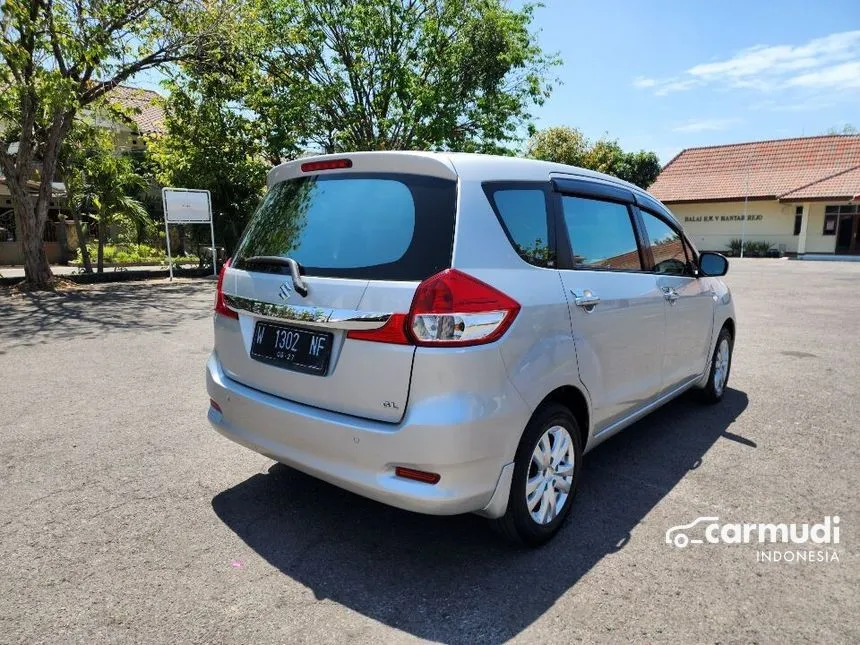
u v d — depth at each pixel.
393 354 2.38
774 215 32.62
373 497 2.49
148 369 6.19
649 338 3.70
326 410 2.61
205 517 3.15
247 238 3.23
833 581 2.63
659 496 3.45
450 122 17.09
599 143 36.91
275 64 18.03
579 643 2.23
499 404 2.47
